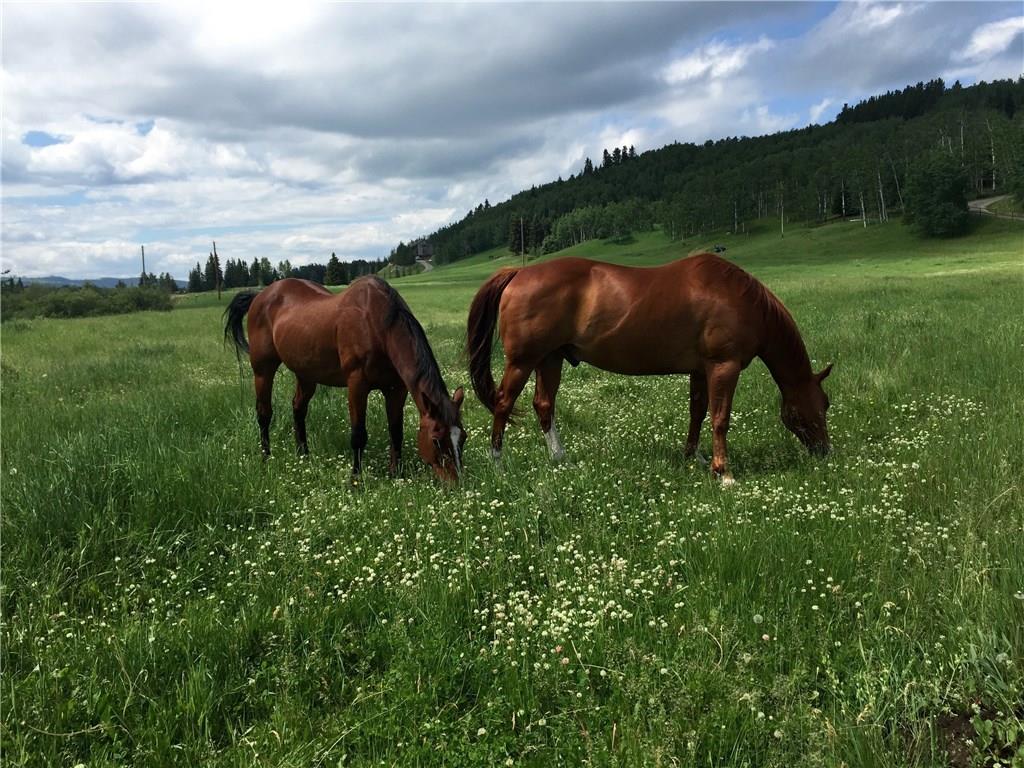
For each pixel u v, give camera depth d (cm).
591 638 328
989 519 428
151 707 295
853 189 11338
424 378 591
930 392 823
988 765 255
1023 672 283
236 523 516
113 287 5784
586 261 661
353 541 466
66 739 280
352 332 630
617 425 795
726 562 391
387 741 277
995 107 16750
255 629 352
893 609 343
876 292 2458
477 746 264
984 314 1499
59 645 349
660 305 618
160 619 380
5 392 1091
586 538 454
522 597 378
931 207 8481
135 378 1255
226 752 275
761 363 1134
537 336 659
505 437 773
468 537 444
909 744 263
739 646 319
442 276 13425
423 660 318
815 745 261
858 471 560
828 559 391
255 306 751
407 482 598
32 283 5481
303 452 724
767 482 556
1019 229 8144
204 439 716
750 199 13688
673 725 268
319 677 319
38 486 502
